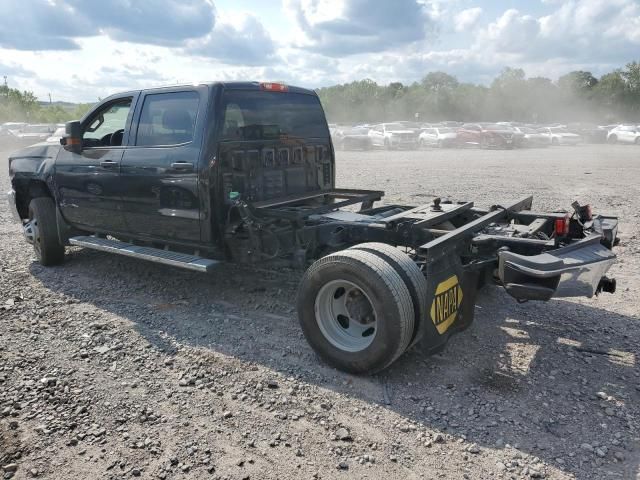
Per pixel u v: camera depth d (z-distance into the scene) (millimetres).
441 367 4242
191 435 3367
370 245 4184
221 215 5246
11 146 33188
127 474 3012
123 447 3246
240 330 4953
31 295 5844
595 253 4289
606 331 4875
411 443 3297
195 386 3957
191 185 5180
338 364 4145
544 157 25312
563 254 4164
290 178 5957
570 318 5180
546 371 4160
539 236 5035
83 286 6156
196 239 5332
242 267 6680
